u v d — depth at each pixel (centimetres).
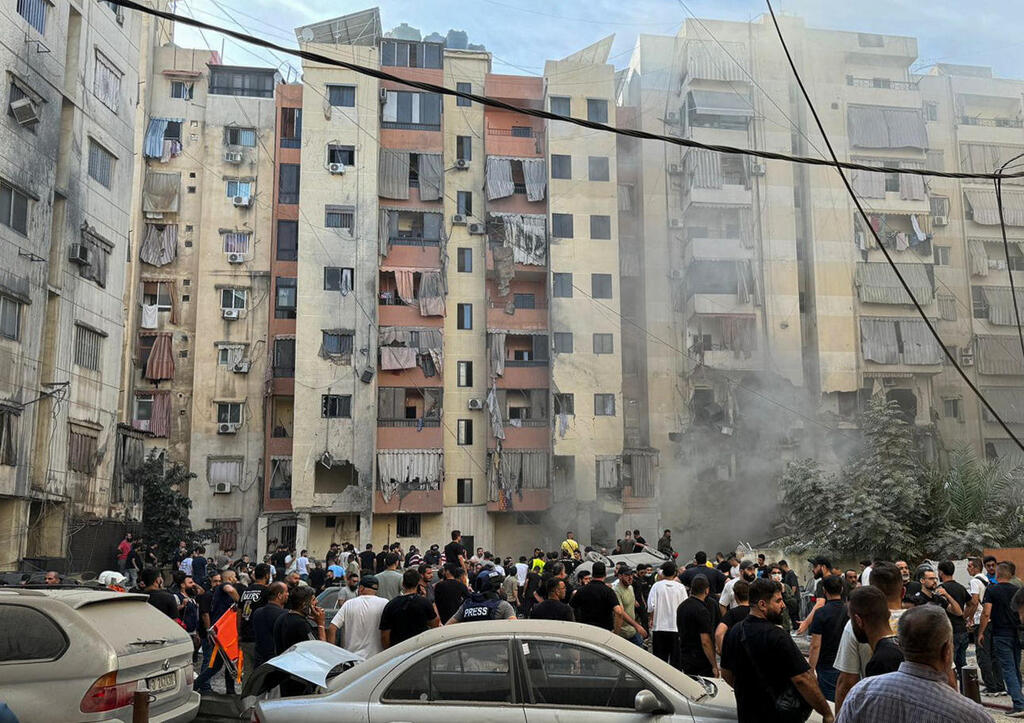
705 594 1027
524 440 4628
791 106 5097
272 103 4897
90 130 3142
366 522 4372
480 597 1017
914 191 5122
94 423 3122
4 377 2584
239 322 4647
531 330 4747
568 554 2702
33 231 2764
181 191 4759
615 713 681
